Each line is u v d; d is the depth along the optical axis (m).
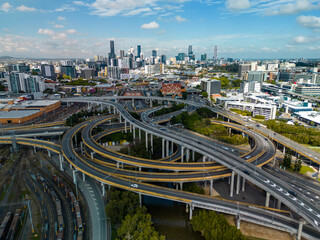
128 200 162.12
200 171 198.38
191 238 151.38
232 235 137.50
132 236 135.38
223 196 190.25
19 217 160.88
